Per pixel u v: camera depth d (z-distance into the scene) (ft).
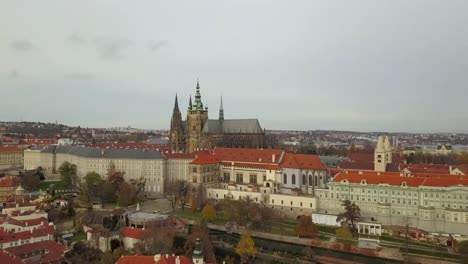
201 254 597.93
